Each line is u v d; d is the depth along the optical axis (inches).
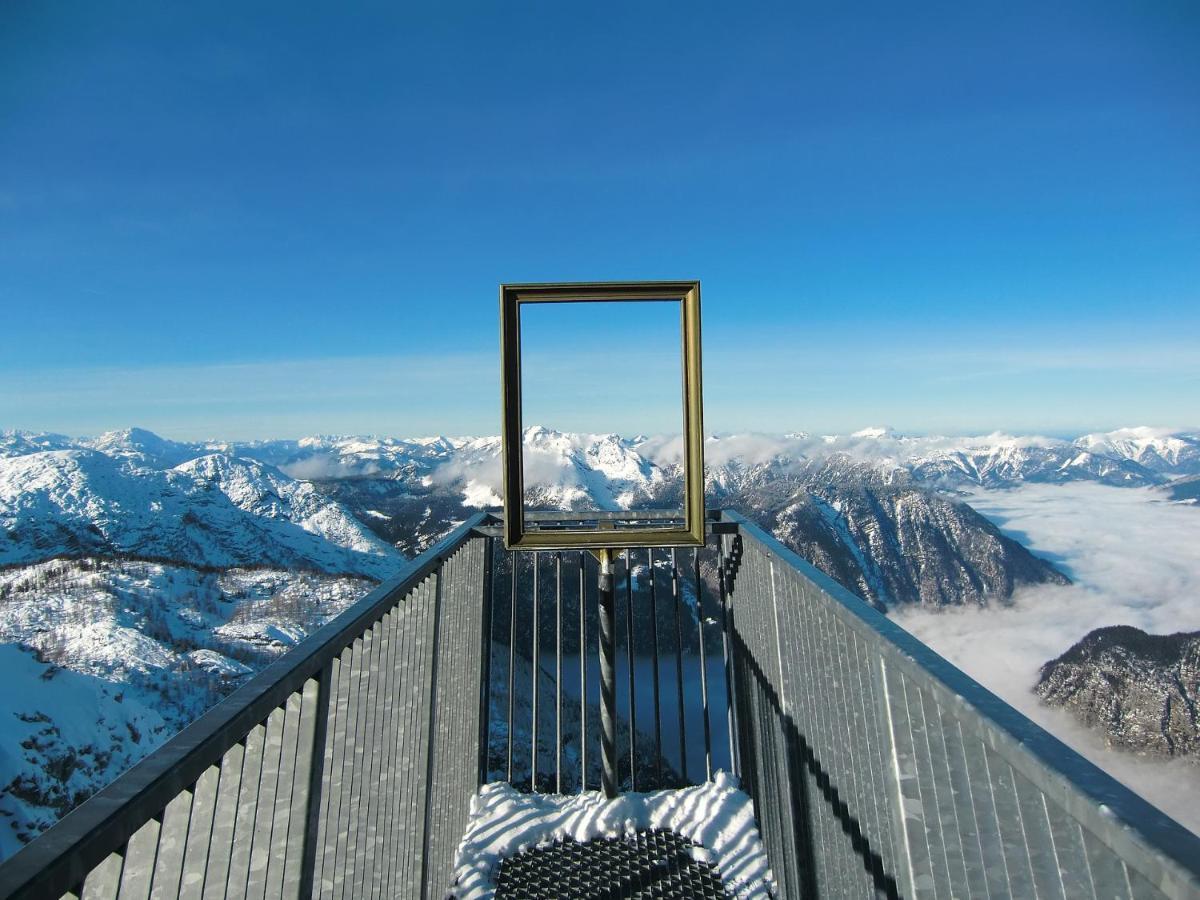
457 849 83.3
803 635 66.4
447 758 87.1
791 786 71.1
